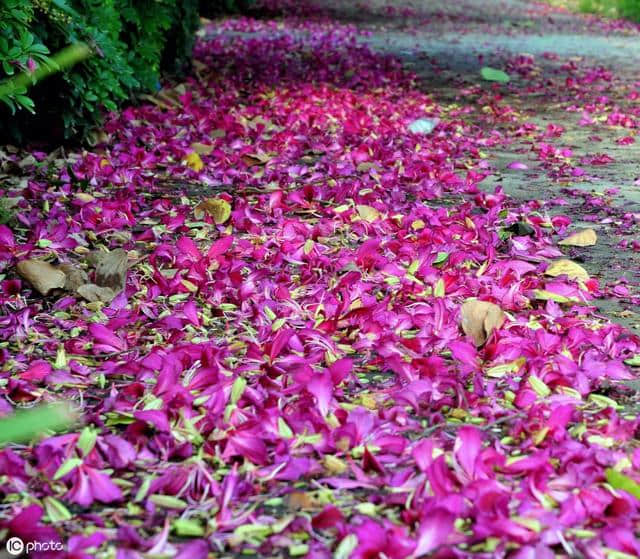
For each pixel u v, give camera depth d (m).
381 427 2.38
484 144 7.04
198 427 2.35
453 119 8.10
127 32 7.60
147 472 2.21
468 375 2.76
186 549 1.79
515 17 20.78
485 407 2.50
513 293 3.37
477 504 1.94
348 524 1.97
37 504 2.04
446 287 3.46
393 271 3.68
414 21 18.80
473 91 9.86
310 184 5.21
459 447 2.15
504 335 3.00
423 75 10.99
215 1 18.03
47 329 3.18
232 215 4.59
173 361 2.67
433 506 1.95
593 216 4.89
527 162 6.46
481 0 25.86
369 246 3.74
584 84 10.54
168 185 5.56
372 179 5.68
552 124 8.05
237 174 5.69
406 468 2.21
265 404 2.45
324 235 4.28
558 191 5.54
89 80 5.90
